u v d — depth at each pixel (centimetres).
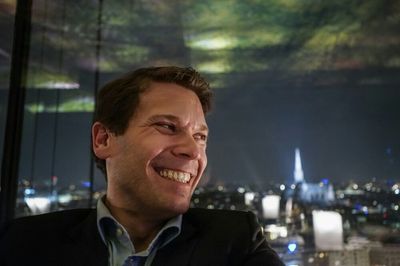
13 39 170
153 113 80
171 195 78
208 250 80
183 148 79
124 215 84
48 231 87
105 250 80
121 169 81
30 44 179
